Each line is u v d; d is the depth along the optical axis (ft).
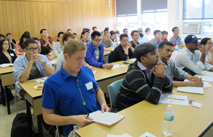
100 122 3.96
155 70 5.28
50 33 24.09
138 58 5.42
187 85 6.32
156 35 15.47
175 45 17.94
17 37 21.70
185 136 3.46
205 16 19.89
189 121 4.00
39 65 8.23
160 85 5.03
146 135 3.49
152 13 25.09
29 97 6.17
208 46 9.71
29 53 7.38
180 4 21.66
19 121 6.48
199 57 9.26
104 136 3.51
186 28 21.57
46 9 23.38
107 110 4.80
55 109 4.63
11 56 12.09
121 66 10.02
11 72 9.32
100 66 9.57
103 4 28.68
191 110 4.52
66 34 9.62
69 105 4.48
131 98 5.51
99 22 28.63
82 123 4.00
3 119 8.75
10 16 20.99
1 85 10.09
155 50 5.29
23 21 21.89
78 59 4.24
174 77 8.03
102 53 11.37
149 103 4.99
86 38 17.17
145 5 25.75
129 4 28.02
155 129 3.70
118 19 30.42
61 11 24.63
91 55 10.14
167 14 22.93
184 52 8.71
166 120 3.78
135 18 27.58
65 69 4.56
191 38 8.46
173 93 5.72
